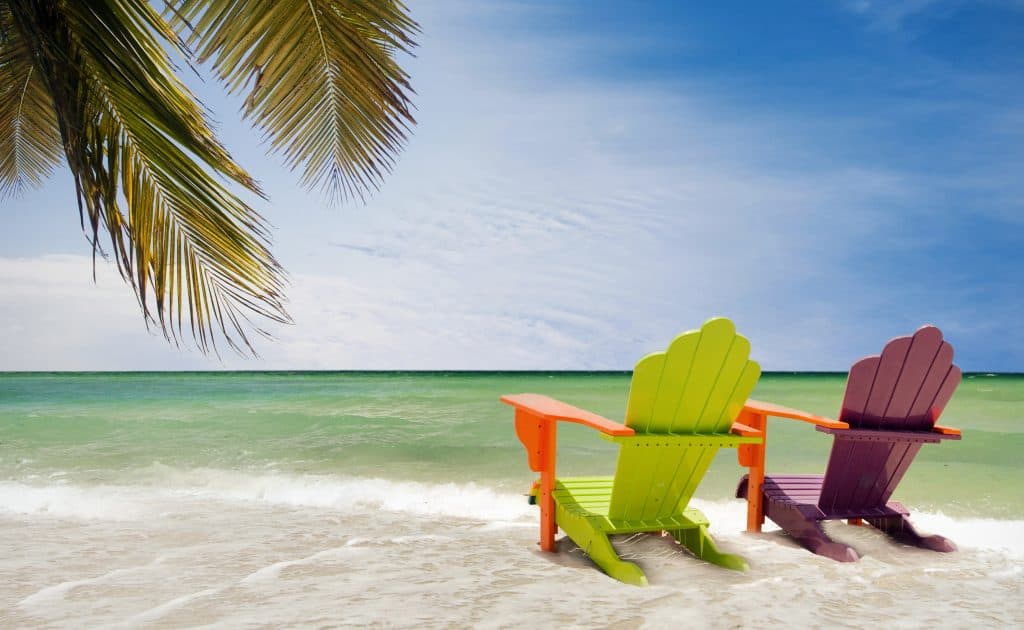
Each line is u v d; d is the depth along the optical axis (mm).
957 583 2922
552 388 28047
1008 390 26828
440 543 3719
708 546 3256
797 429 10352
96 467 6895
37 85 3469
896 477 3660
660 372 3031
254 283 2656
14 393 21047
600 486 3711
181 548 3578
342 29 2980
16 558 3314
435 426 10719
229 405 15250
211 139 2605
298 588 2773
